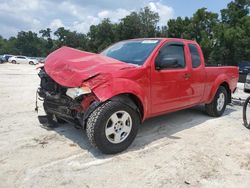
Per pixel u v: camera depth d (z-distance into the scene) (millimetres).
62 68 4336
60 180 3432
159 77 4773
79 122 4309
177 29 43562
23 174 3537
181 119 6375
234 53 35188
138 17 69188
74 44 95250
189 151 4445
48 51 119062
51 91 4699
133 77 4301
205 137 5164
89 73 3969
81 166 3807
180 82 5273
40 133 5066
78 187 3293
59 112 4582
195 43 5973
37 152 4215
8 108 7105
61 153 4207
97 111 3943
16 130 5223
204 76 5992
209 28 39969
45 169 3688
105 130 4020
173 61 4906
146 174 3646
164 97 4961
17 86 11828
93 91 3834
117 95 4160
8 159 3943
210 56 35688
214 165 3971
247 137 5254
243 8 37531
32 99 8508
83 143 4621
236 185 3449
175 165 3930
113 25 71812
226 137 5207
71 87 3990
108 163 3922
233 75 7156
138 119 4457
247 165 4012
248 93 12461
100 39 72312
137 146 4586
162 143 4762
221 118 6648
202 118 6535
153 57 4746
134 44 5441
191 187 3371
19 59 49594
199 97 5969
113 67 4199
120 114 4195
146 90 4555
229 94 7148
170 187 3355
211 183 3477
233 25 37656
